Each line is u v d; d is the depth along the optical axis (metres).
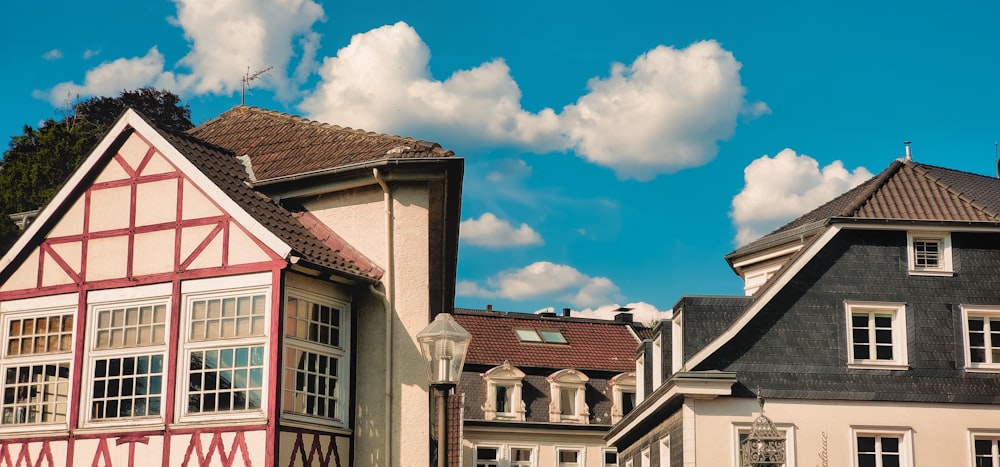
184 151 18.75
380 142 20.50
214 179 18.39
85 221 19.16
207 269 18.00
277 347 17.19
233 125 23.78
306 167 20.19
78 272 18.95
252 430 17.00
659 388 23.98
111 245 18.86
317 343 18.25
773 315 23.28
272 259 17.59
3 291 19.42
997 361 23.44
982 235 23.92
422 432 18.55
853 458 22.64
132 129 19.14
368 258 19.28
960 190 26.78
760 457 18.73
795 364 23.05
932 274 23.67
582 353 46.56
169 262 18.34
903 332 23.31
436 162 19.08
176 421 17.53
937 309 23.52
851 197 27.50
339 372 18.62
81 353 18.48
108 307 18.61
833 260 23.62
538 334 47.00
